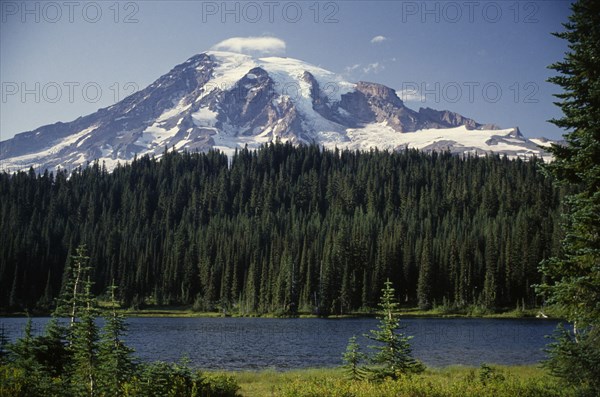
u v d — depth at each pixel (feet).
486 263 424.87
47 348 83.20
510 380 91.15
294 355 184.96
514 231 448.65
